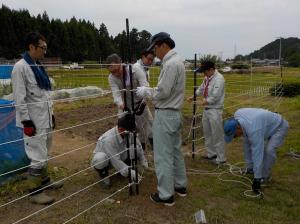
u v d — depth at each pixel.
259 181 4.77
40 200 4.45
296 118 10.18
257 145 4.62
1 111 5.02
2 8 55.72
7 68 6.03
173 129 4.30
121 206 4.43
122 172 4.95
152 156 6.41
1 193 4.71
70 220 3.99
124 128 4.65
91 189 4.93
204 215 4.17
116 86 5.46
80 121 9.64
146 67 5.53
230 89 15.53
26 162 5.35
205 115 6.15
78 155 6.49
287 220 4.19
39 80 4.39
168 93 4.11
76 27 57.75
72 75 16.92
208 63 5.93
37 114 4.43
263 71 21.36
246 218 4.22
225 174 5.66
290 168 5.90
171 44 4.17
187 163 6.22
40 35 4.33
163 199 4.45
